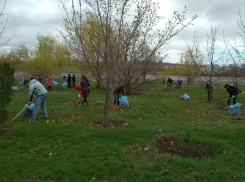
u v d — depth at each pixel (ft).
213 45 44.21
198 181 12.50
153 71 42.91
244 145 18.02
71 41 22.17
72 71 84.58
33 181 11.99
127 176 12.80
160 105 40.42
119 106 35.81
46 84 82.23
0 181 11.70
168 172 13.29
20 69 94.12
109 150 16.22
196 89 87.25
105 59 21.34
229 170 13.84
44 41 96.17
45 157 14.97
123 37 21.20
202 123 26.11
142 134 20.33
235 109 32.12
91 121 25.13
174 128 22.82
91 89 75.10
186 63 89.92
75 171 13.07
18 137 18.67
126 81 23.79
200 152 17.52
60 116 28.04
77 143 17.69
